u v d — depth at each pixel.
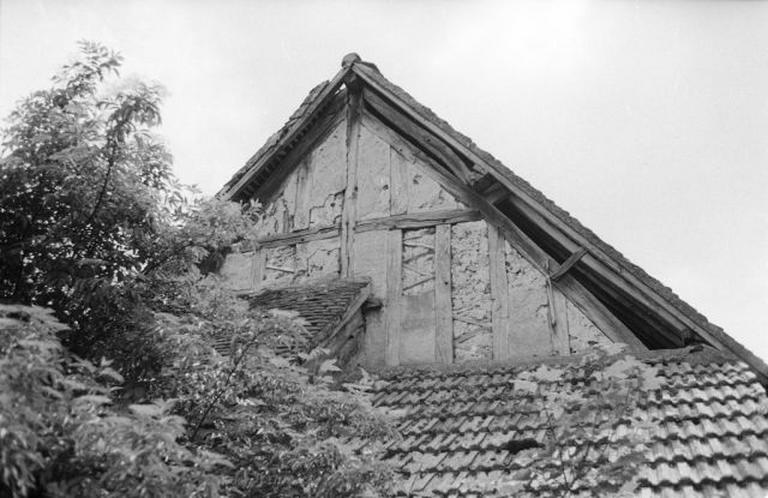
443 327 8.39
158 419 4.01
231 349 5.09
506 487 5.06
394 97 9.61
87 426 3.64
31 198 5.36
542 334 8.02
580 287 8.08
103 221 5.39
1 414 3.23
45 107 5.45
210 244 6.00
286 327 5.09
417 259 8.83
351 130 9.88
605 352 5.11
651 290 7.77
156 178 5.74
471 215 8.80
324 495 4.73
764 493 5.41
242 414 5.11
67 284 5.22
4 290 5.35
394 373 8.09
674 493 5.54
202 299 5.84
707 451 5.93
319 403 5.44
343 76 9.97
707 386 6.89
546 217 8.40
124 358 5.20
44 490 3.68
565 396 4.94
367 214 9.29
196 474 3.99
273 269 9.47
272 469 5.02
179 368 5.18
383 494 5.06
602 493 4.61
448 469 6.19
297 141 10.09
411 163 9.36
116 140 5.25
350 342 8.40
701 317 7.58
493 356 8.08
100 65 5.62
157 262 5.77
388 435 5.70
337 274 9.12
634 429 5.29
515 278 8.35
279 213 9.80
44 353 3.65
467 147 8.91
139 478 3.69
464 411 7.08
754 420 6.26
